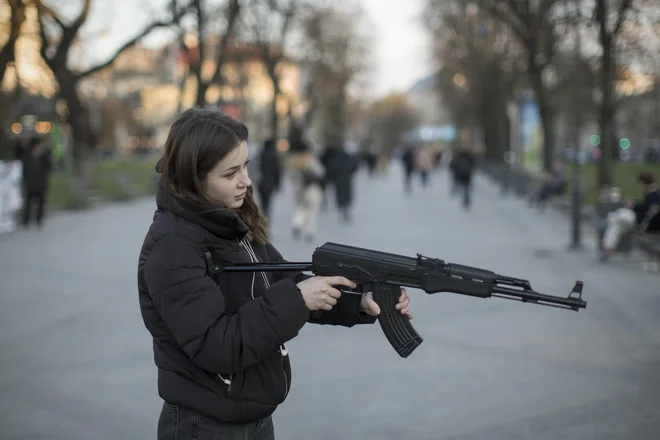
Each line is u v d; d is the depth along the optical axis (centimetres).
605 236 1278
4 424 539
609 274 1148
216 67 2753
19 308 922
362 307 257
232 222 245
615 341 755
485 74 4844
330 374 656
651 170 4725
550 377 639
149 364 686
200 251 241
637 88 2177
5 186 1780
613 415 549
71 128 2738
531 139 3869
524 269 1208
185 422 248
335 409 568
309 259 1309
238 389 244
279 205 2645
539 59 2770
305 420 546
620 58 1983
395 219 2152
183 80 3209
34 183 1834
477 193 3506
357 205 2728
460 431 522
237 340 232
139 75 3978
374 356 711
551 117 2722
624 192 3058
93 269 1220
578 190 1443
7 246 1522
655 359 690
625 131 6175
